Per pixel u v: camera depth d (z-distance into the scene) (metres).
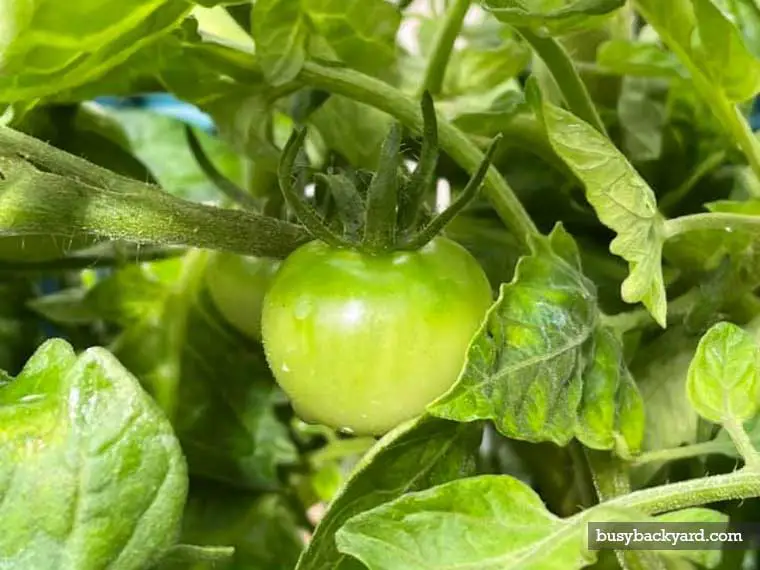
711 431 0.17
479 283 0.14
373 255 0.14
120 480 0.12
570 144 0.14
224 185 0.19
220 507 0.21
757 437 0.16
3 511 0.11
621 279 0.19
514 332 0.13
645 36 0.22
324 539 0.13
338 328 0.13
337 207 0.14
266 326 0.14
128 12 0.13
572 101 0.17
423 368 0.14
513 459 0.21
